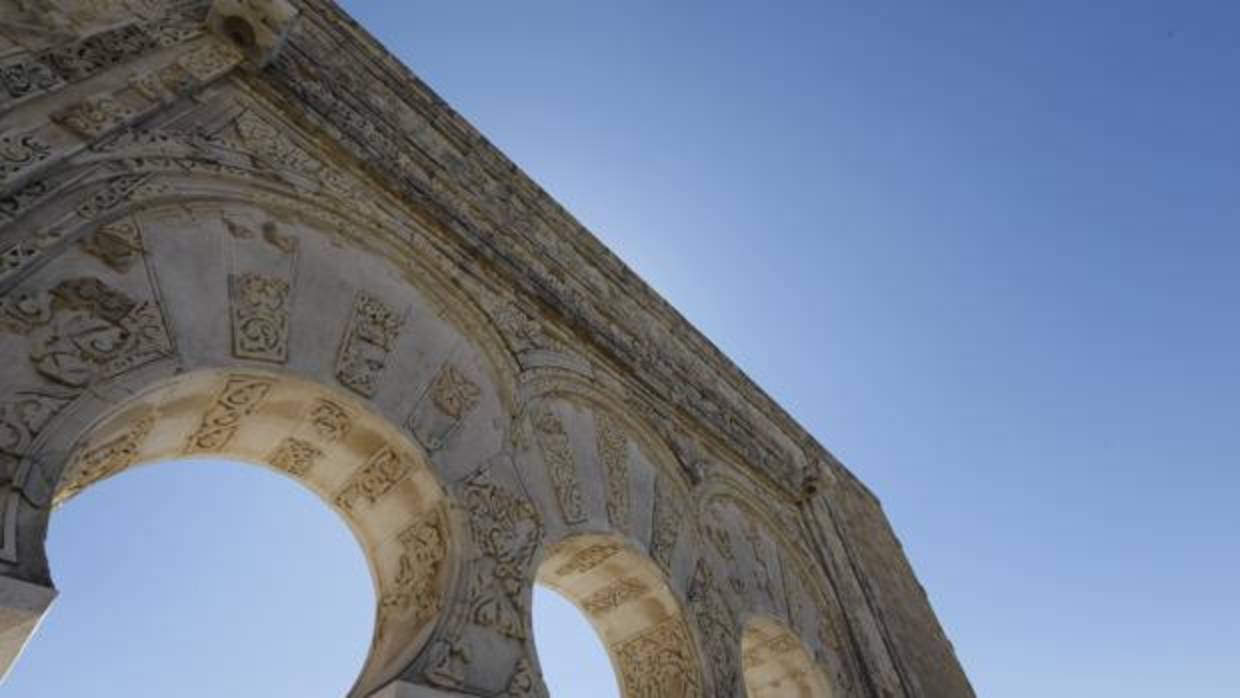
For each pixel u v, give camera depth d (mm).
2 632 2859
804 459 11828
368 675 4594
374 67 7098
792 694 8352
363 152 6211
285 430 4891
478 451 5574
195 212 4660
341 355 4984
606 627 6852
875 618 10188
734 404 10562
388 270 5832
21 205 3793
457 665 4422
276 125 5715
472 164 7707
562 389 6949
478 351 6207
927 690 10125
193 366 4086
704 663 6316
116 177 4305
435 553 5016
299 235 5250
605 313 8453
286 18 5742
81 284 3861
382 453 5164
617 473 6961
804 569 9617
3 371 3387
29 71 4250
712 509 8352
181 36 5375
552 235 8438
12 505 3105
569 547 6230
